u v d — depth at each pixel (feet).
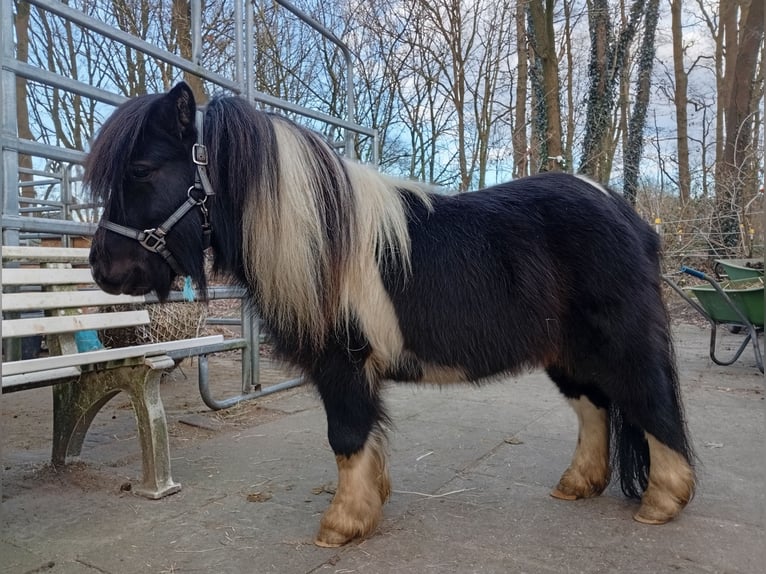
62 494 8.18
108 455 10.07
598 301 6.98
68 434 9.11
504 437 10.78
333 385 6.70
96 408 9.05
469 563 6.15
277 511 7.61
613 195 7.80
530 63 40.06
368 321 6.63
